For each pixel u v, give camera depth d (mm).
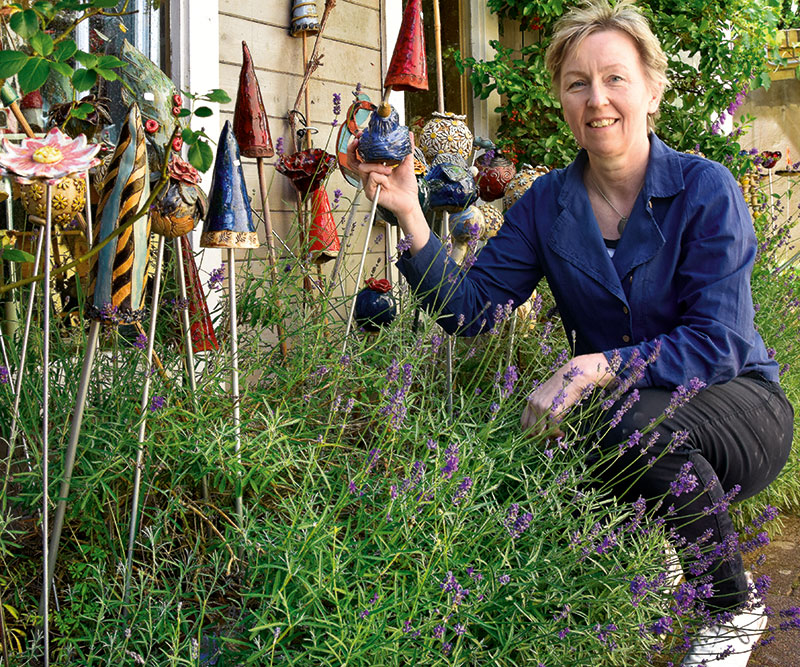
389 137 2234
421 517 1793
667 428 2033
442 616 1668
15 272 2209
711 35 5785
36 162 1288
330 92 3600
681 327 2107
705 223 2162
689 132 5773
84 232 2117
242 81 2783
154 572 1627
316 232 2895
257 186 3271
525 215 2504
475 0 5375
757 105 7824
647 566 1831
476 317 2445
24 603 1646
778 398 2238
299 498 1885
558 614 1825
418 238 2393
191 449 1800
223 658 1552
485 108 5480
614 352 2061
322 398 2264
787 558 2865
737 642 1958
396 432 2016
